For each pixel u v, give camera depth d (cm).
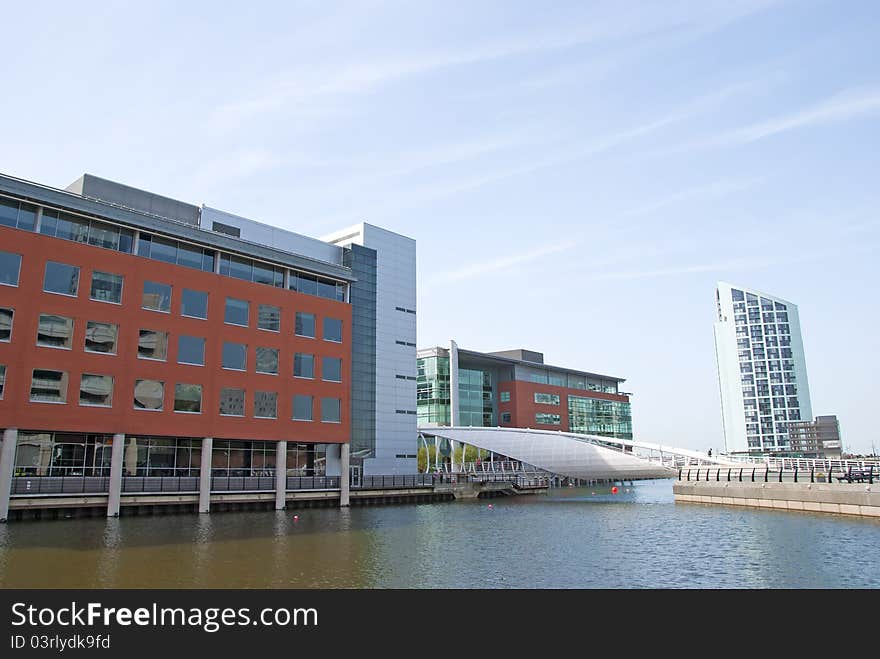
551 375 11912
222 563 2355
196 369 4381
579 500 6519
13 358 3572
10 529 3184
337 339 5338
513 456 8206
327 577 2161
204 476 4334
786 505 4678
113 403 3938
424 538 3209
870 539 3077
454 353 10025
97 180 4591
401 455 6944
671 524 3912
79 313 3869
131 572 2155
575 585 2098
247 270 4859
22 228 3750
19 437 3666
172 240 4419
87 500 3788
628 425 13650
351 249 6719
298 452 5169
